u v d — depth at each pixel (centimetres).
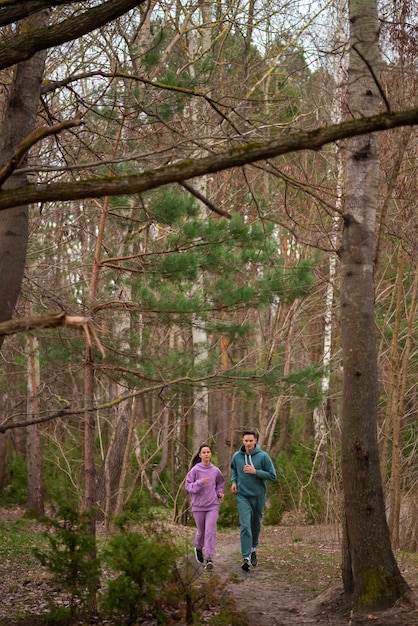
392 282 1881
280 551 1190
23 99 588
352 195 755
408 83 901
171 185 1051
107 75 636
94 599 716
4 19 512
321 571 996
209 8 1797
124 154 904
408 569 973
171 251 970
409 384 1750
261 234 1062
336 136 371
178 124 1034
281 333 1933
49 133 365
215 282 1097
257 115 1429
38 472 1905
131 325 1228
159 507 1923
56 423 1847
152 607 713
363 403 736
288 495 1803
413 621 665
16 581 896
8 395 2184
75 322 344
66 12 830
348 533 747
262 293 1094
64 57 1111
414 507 1281
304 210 1786
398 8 870
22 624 684
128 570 674
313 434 2647
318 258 1139
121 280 1079
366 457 730
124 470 1602
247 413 2930
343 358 750
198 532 1012
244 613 720
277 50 1892
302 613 750
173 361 1088
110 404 643
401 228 1172
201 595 721
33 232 1179
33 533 1420
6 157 581
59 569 690
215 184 1836
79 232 1269
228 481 1905
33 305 1073
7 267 568
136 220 952
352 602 735
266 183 1925
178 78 951
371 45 755
